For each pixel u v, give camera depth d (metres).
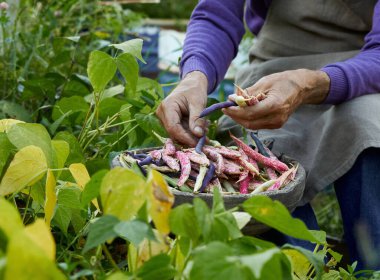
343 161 1.50
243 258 0.79
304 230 0.93
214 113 1.82
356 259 1.51
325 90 1.52
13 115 1.86
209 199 1.16
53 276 0.72
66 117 1.86
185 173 1.26
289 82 1.44
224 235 0.91
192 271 0.79
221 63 1.77
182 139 1.43
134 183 0.93
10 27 2.30
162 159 1.31
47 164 1.25
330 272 1.27
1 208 0.80
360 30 1.82
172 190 1.17
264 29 1.97
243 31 1.90
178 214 0.90
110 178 0.92
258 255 0.79
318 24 1.85
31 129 1.26
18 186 1.17
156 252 1.02
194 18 1.87
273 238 1.53
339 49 1.84
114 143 1.74
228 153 1.34
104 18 2.75
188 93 1.52
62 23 2.54
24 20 2.43
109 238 0.87
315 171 1.54
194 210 0.91
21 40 2.23
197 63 1.69
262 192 1.20
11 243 0.70
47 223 1.16
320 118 1.68
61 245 1.34
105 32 2.80
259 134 1.70
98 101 1.65
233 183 1.32
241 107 1.39
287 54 1.90
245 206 0.95
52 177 1.15
